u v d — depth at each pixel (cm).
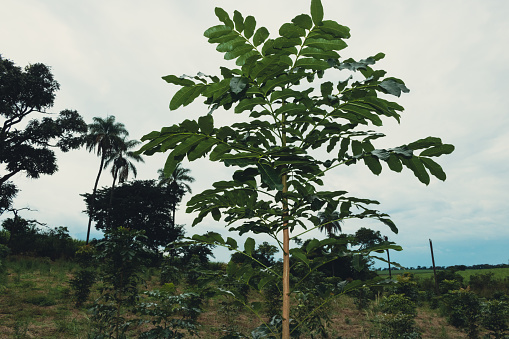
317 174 230
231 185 215
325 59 189
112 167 3506
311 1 163
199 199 223
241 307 1089
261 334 229
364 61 194
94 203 3434
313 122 228
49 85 2928
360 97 195
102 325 572
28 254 2359
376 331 925
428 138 191
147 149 191
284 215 228
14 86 2678
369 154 201
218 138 184
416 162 211
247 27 172
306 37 177
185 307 498
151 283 1552
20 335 686
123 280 579
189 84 194
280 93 201
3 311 890
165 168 199
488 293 2156
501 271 3881
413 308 1173
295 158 200
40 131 2817
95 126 3434
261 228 229
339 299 1486
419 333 893
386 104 193
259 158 195
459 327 1078
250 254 233
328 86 210
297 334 238
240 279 236
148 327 785
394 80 195
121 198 3453
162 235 3450
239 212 240
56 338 688
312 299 618
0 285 1180
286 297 225
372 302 1440
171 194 3866
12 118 2859
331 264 2573
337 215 232
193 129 177
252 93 203
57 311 912
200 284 245
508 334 872
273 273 236
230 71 194
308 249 219
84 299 1009
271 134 241
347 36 174
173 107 200
